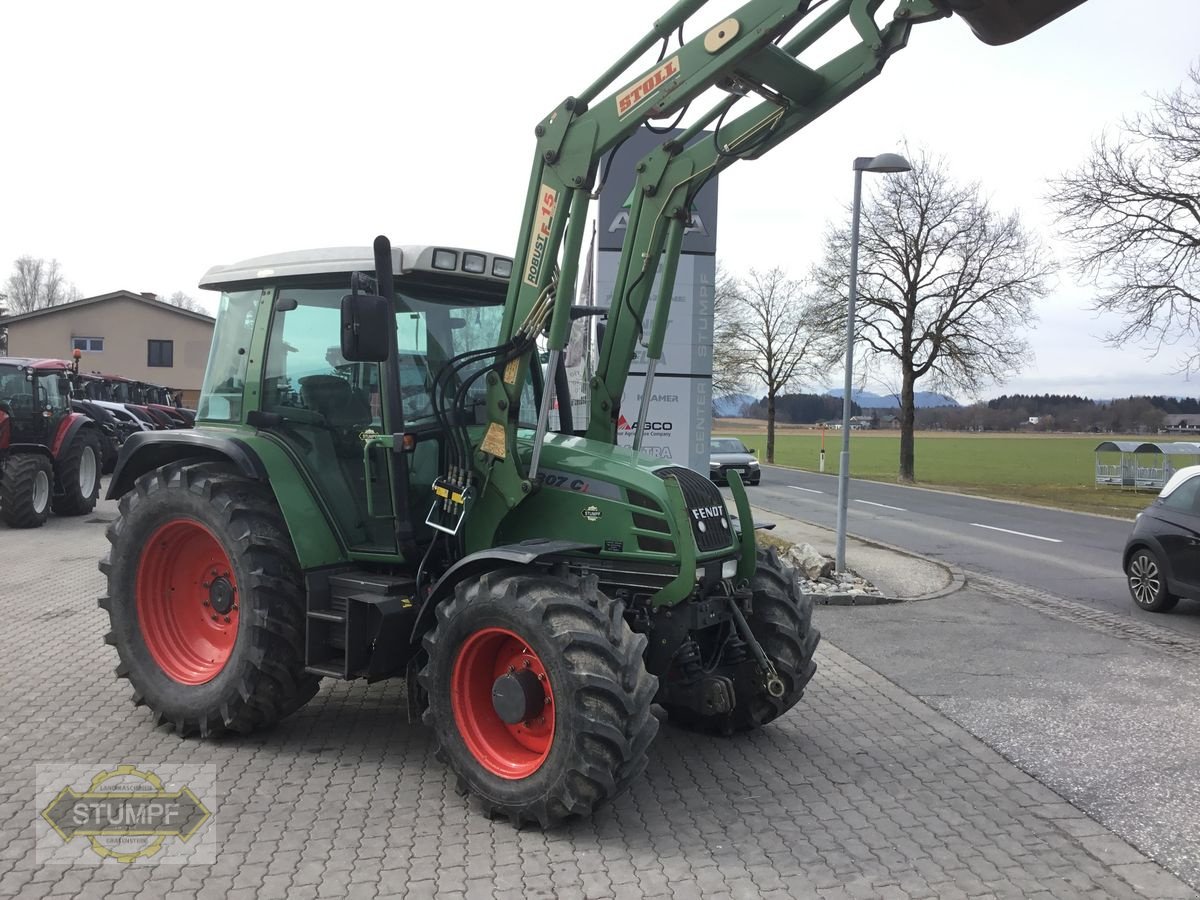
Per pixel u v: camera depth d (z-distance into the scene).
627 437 11.78
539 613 4.04
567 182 4.52
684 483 4.75
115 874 3.63
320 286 5.19
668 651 4.59
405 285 4.98
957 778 4.91
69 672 6.34
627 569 4.62
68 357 44.91
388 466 4.90
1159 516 9.66
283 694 4.96
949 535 16.45
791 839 4.11
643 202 5.30
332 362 5.11
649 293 5.35
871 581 10.99
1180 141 21.80
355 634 4.64
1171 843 4.18
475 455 4.81
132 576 5.37
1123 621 9.16
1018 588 10.92
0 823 4.06
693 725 5.61
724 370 46.03
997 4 3.62
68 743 5.03
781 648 5.26
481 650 4.31
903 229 30.89
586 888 3.61
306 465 5.14
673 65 4.16
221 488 5.05
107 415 21.67
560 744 3.96
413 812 4.25
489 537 4.78
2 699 5.75
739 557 5.06
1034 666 7.29
